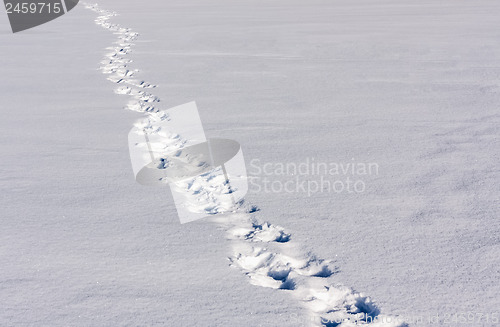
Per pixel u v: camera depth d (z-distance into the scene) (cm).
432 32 1108
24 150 404
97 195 311
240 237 256
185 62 827
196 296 205
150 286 212
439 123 467
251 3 2131
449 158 371
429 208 286
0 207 295
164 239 254
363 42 990
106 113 523
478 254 235
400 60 809
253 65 791
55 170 358
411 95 585
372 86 635
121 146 413
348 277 218
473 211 281
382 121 477
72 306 199
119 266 229
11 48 1009
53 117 509
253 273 223
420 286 211
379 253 238
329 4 1969
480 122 466
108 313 195
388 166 357
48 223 273
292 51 912
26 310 197
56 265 230
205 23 1381
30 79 711
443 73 703
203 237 256
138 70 767
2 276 221
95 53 939
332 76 700
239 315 193
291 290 210
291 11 1705
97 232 262
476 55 830
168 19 1520
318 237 254
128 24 1409
